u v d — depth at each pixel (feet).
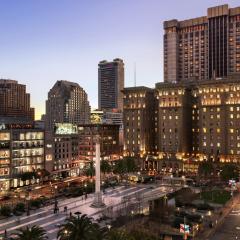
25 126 604.08
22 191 520.42
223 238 311.06
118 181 604.49
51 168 636.07
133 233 249.96
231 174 582.76
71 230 216.33
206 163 640.58
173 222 330.34
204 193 501.15
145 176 629.10
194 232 315.78
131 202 406.00
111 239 215.92
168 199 442.09
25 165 582.35
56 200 427.33
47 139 631.15
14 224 343.05
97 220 347.56
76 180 625.00
